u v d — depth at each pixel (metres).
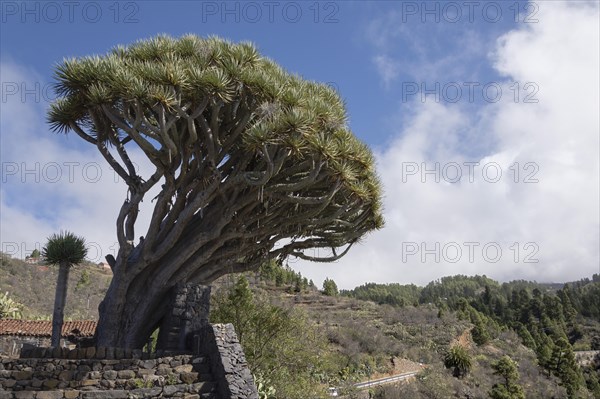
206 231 13.02
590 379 57.09
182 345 11.61
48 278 45.41
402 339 48.22
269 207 13.59
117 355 10.53
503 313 91.88
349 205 13.81
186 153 12.48
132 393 9.57
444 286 191.50
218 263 14.08
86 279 45.84
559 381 48.09
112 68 12.19
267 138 11.83
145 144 12.10
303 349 17.53
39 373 9.52
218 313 16.25
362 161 13.55
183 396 9.82
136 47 13.42
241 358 10.56
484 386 39.94
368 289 165.12
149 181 12.54
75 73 12.66
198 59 12.84
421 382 36.34
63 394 9.23
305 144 12.37
